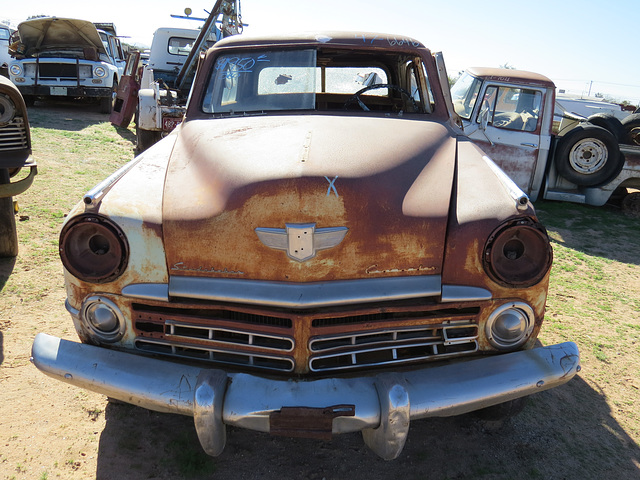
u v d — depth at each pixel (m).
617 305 4.46
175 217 2.11
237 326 2.10
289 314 2.04
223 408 1.95
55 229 4.86
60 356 2.10
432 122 3.12
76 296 2.17
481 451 2.58
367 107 3.94
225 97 3.25
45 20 10.94
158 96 5.09
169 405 1.98
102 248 2.16
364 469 2.42
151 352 2.19
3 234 4.09
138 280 2.12
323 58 3.70
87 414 2.68
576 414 2.93
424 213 2.16
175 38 10.16
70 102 13.80
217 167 2.35
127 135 9.88
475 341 2.20
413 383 2.04
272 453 2.50
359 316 2.14
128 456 2.41
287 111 3.16
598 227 6.90
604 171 7.50
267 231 2.06
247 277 2.10
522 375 2.10
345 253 2.09
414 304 2.11
